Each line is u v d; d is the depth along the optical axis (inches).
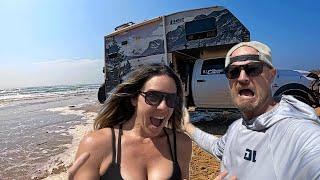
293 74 83.5
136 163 22.8
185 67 103.7
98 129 24.9
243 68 21.3
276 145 18.8
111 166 22.4
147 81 24.0
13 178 63.4
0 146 95.0
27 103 319.0
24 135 113.0
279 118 19.4
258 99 21.0
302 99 82.0
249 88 21.2
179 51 100.3
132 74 24.6
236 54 21.9
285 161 18.0
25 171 67.8
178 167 23.8
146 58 107.6
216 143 30.0
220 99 89.9
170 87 24.0
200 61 94.5
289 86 81.4
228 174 21.9
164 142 24.6
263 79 21.1
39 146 92.5
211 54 107.5
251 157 20.1
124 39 117.6
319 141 16.6
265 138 19.6
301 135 17.5
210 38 91.1
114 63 124.2
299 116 19.1
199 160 63.2
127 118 25.4
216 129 90.0
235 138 22.2
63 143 94.8
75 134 109.0
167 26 99.9
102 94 143.6
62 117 163.6
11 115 189.8
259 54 21.1
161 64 25.0
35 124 141.7
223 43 88.9
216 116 110.6
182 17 96.2
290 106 20.1
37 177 63.1
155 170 23.1
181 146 25.2
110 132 23.7
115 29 127.0
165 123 24.3
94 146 22.6
